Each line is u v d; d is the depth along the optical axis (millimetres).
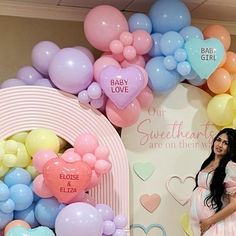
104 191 2848
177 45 2943
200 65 2904
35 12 3195
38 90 2779
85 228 2426
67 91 2811
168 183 3094
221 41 3109
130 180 3047
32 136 2658
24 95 2754
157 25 3023
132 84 2725
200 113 3209
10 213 2566
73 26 3285
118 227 2691
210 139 3205
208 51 2902
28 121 2746
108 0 3135
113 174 2861
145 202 3039
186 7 3078
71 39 3271
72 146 2844
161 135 3123
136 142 3078
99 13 2852
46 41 2984
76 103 2830
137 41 2875
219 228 2777
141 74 2781
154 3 3090
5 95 2721
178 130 3158
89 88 2787
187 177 3135
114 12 2873
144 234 3023
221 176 2785
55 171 2486
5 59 3162
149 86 3012
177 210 3094
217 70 3100
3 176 2621
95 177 2637
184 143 3156
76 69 2727
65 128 2807
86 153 2645
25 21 3207
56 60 2758
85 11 3252
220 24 3582
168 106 3156
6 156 2566
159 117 3133
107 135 2863
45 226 2602
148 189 3062
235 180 2758
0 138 2686
